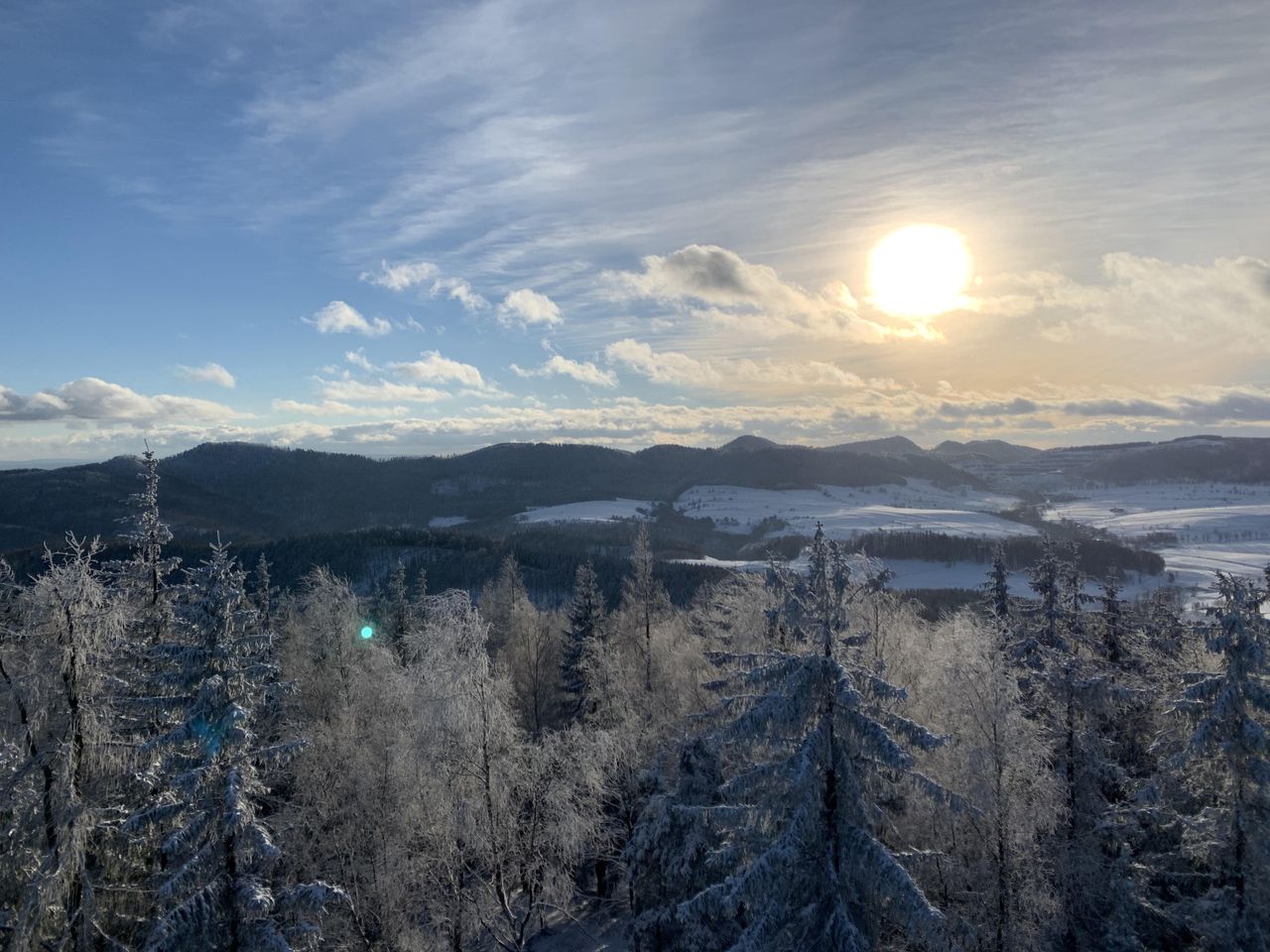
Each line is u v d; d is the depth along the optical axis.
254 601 50.56
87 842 21.02
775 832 18.12
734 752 24.20
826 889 16.98
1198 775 24.78
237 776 18.72
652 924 26.73
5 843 20.80
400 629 55.81
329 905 25.39
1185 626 26.06
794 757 17.17
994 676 23.75
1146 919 25.56
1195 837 24.19
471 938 27.08
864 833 16.89
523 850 25.91
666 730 33.81
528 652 59.00
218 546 19.88
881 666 26.16
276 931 18.48
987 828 23.06
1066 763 26.97
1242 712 22.47
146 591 28.00
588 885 38.47
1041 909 23.14
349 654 41.84
